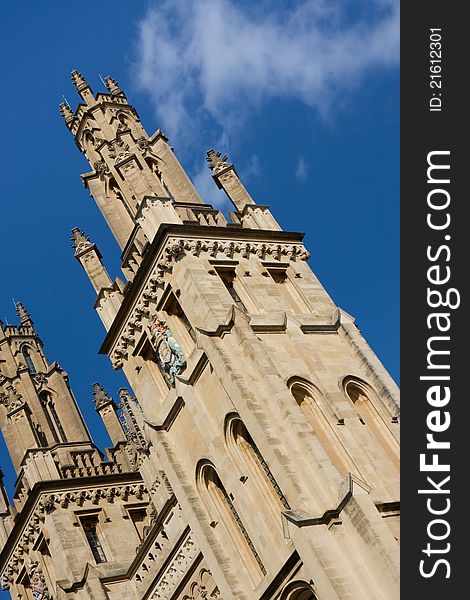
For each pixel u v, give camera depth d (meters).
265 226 52.09
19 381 67.75
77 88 59.44
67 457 62.38
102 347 52.03
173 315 48.28
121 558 58.38
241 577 43.34
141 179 51.38
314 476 40.34
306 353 45.84
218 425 44.47
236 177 54.62
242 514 42.84
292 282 50.56
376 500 40.97
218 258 48.44
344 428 43.81
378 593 37.91
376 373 47.12
